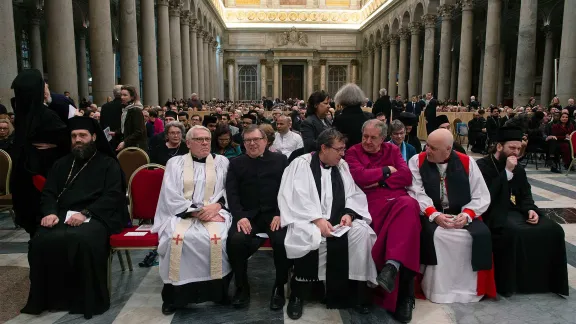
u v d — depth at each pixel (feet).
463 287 11.98
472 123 43.98
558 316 11.04
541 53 88.58
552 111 36.27
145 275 13.70
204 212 12.03
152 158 18.20
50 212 11.79
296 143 20.61
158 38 62.59
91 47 36.76
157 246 11.90
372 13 115.34
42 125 13.17
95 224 11.69
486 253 11.69
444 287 11.88
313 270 11.27
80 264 11.07
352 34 126.72
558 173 31.53
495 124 40.81
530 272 12.40
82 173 12.53
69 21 31.76
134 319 10.98
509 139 12.89
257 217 12.69
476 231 11.78
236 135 24.98
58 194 12.44
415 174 13.16
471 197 12.59
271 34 125.08
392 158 13.41
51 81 31.65
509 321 10.82
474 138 43.45
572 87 42.34
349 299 11.65
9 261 14.46
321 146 12.39
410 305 10.99
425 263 11.95
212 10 102.27
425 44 78.89
